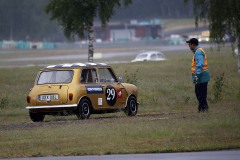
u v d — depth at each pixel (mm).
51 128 60188
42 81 72000
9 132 58969
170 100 96375
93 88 72000
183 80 125250
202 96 70125
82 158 45969
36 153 48094
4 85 137625
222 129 53938
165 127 55781
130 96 76312
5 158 47375
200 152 46625
